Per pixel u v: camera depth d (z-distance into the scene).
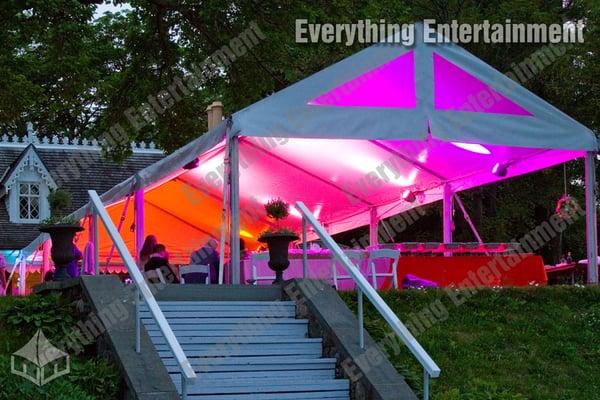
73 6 18.81
